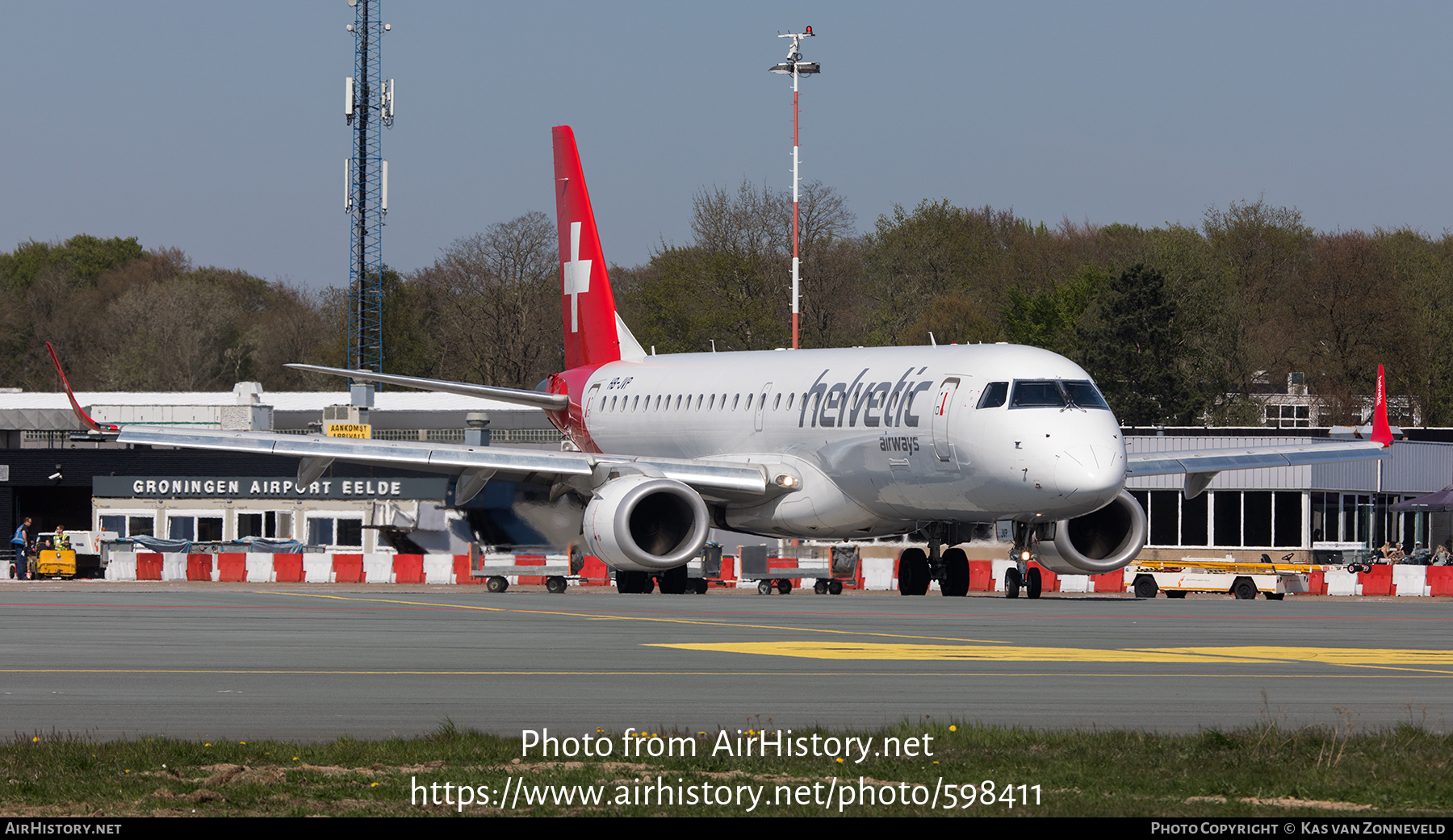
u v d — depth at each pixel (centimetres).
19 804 3597
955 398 11569
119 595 13175
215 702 5422
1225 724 5000
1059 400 11219
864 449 12500
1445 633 8694
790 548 17138
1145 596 16725
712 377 14950
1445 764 4094
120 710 5222
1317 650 7550
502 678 6147
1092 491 10731
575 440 17262
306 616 9744
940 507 11981
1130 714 5209
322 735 4691
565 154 17750
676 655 7088
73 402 12912
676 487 12300
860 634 8312
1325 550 19125
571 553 15375
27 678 6134
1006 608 10938
